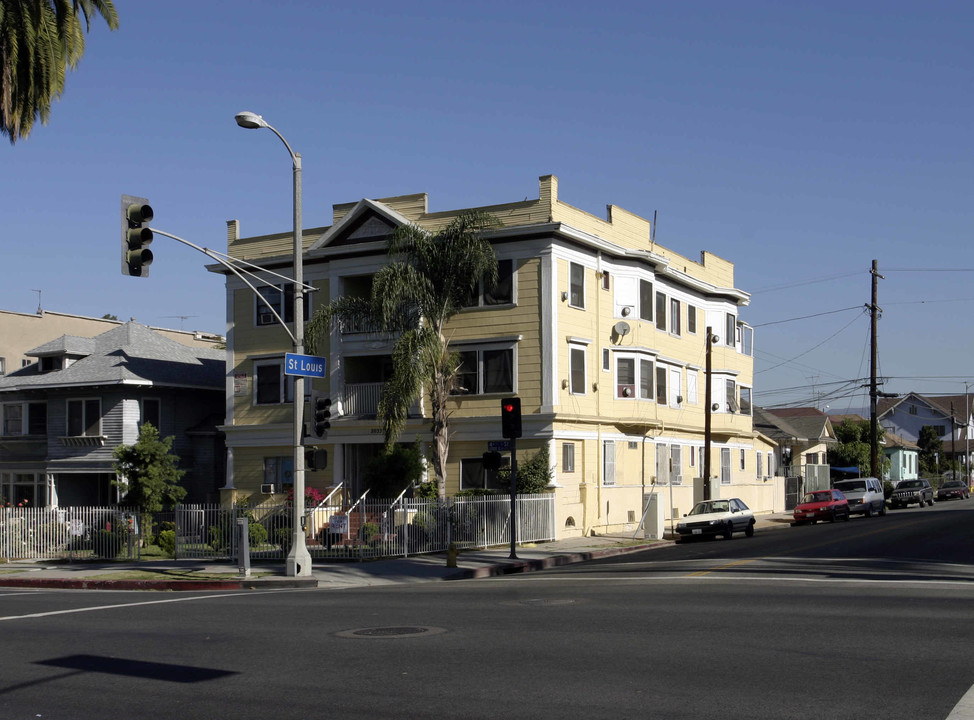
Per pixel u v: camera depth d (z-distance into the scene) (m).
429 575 24.58
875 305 57.59
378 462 33.97
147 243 18.36
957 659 10.51
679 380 46.00
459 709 8.90
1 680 10.90
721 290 49.50
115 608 17.83
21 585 24.67
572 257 37.25
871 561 23.20
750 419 53.50
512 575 24.95
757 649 11.28
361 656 11.68
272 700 9.55
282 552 28.45
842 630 12.45
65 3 30.77
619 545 33.09
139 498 34.25
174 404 45.50
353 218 38.53
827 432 72.00
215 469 45.56
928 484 66.56
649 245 43.31
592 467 38.12
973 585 17.72
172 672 11.12
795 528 41.09
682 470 45.78
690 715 8.44
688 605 15.27
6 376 47.81
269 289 41.44
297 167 24.02
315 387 39.66
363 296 40.12
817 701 8.80
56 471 44.50
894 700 8.79
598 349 38.72
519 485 35.09
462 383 36.94
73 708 9.49
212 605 18.02
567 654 11.32
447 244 34.34
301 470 24.05
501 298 36.75
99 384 43.34
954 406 122.44
